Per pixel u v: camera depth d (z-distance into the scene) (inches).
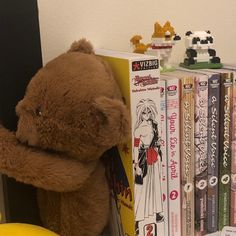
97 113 16.5
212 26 27.2
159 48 21.7
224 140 21.4
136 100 17.8
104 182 20.0
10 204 20.7
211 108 20.7
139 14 24.7
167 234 20.6
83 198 19.1
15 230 16.6
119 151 19.2
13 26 19.0
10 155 17.5
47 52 22.5
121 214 19.9
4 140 17.9
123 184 19.3
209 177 21.5
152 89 18.1
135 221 19.0
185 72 21.3
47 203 20.1
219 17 27.4
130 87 17.6
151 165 18.9
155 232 19.7
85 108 16.7
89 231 19.5
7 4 18.7
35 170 17.1
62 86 17.1
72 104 16.8
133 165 18.4
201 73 20.9
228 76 20.8
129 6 24.3
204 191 21.5
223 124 21.2
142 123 18.2
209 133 21.0
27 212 21.0
